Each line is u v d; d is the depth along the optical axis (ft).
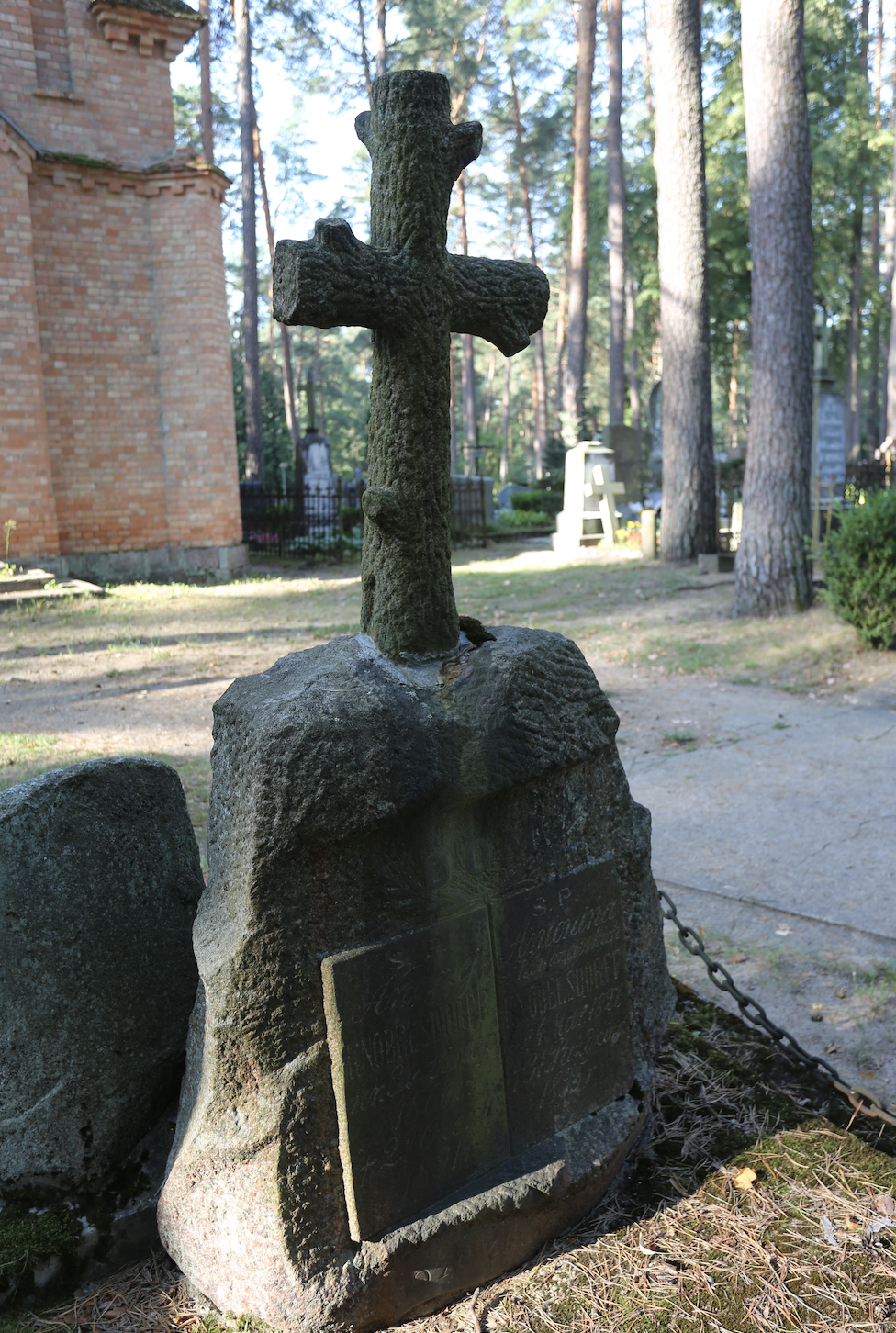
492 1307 7.41
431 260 7.12
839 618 30.94
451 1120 7.57
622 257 94.84
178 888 8.42
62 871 7.63
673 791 20.49
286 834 6.53
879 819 18.33
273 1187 6.75
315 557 64.69
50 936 7.52
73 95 49.70
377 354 7.23
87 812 7.82
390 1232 7.19
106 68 50.37
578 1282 7.59
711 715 25.77
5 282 46.98
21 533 48.52
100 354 51.52
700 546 53.16
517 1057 8.02
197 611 43.09
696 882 16.11
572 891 8.31
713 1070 10.42
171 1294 7.39
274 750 6.52
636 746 23.63
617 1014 8.80
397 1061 7.21
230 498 54.80
